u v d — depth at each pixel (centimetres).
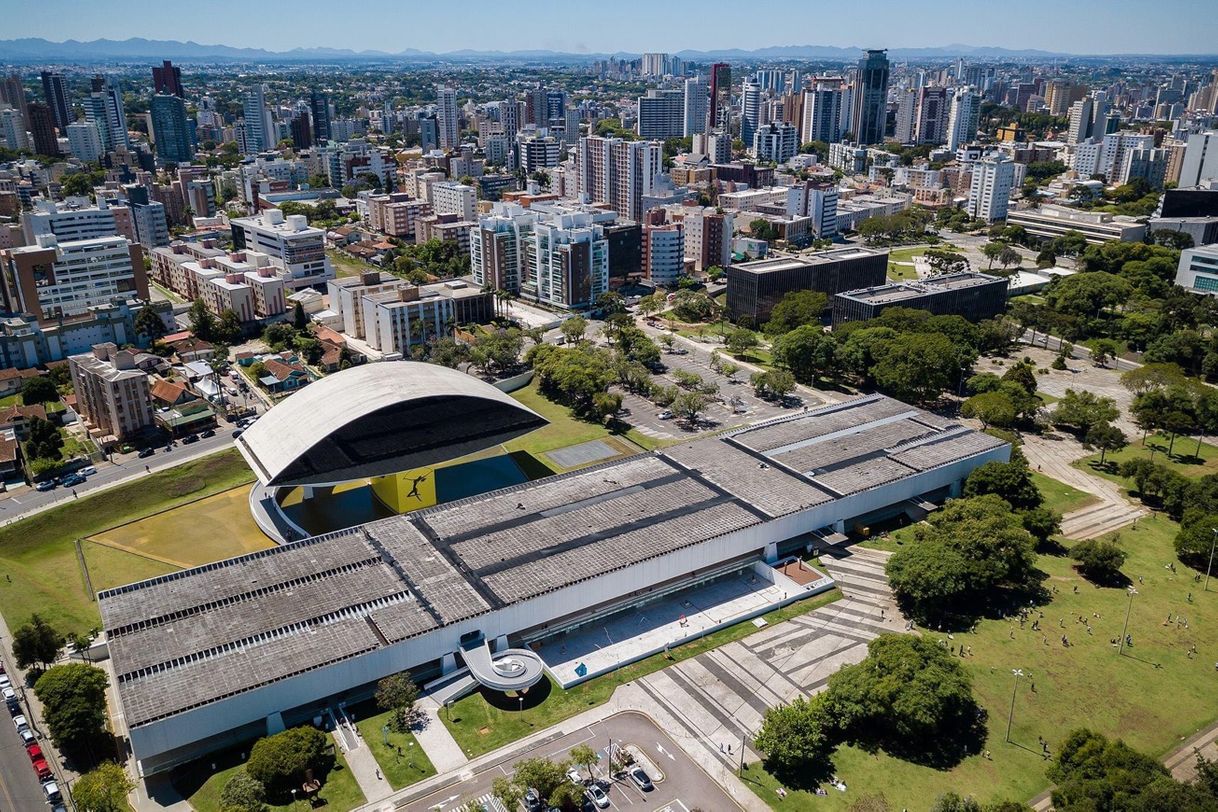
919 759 13338
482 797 12562
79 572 18550
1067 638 16212
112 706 14600
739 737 13800
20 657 14712
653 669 15462
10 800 12638
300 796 12569
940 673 13788
